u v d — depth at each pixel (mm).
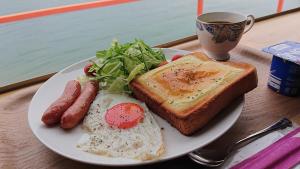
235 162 269
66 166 272
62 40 698
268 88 384
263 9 818
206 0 944
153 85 337
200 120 288
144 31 708
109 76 374
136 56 398
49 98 353
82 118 310
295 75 346
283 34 563
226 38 412
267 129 305
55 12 504
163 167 274
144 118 304
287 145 280
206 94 309
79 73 406
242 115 335
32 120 311
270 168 259
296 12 705
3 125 327
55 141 282
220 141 298
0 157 282
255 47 507
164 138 284
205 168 271
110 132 286
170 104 305
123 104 321
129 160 252
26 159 280
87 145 275
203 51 481
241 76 332
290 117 328
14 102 370
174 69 357
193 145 269
